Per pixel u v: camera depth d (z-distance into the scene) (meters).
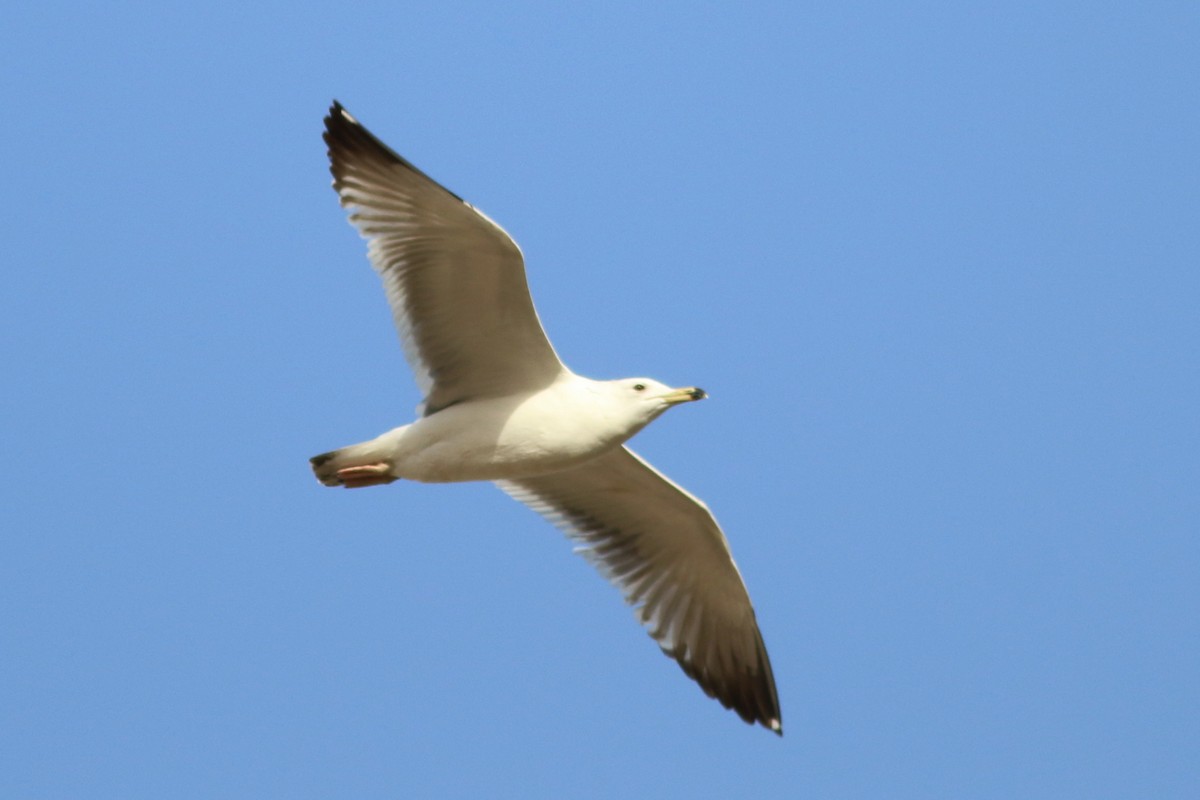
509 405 14.87
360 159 14.42
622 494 16.75
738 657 17.58
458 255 14.45
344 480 15.12
